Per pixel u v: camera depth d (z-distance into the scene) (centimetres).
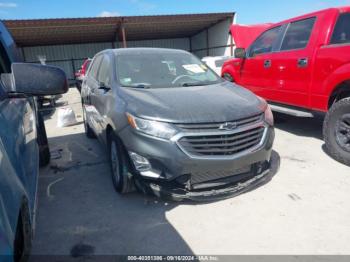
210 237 263
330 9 426
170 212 304
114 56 424
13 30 1816
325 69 412
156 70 405
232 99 329
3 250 110
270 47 536
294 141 495
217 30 2333
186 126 279
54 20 1750
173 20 2005
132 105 308
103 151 505
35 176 236
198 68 437
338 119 385
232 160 288
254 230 269
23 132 215
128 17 1873
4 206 125
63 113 709
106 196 345
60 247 259
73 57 2534
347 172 370
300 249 243
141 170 292
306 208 298
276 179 361
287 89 490
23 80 219
